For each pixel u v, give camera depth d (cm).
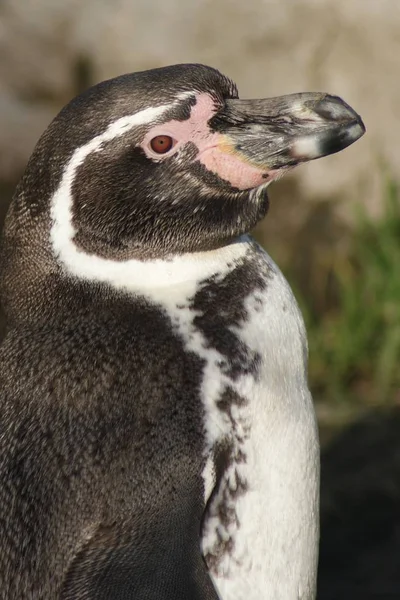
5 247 1288
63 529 1112
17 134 3017
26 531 1132
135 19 3102
